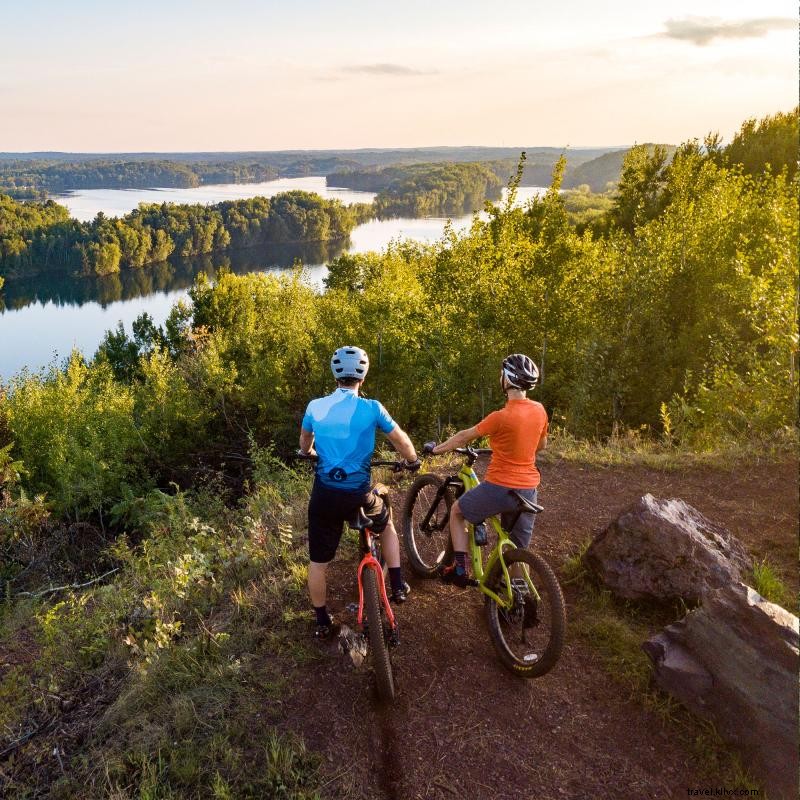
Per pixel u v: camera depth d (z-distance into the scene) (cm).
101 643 473
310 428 392
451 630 432
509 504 394
